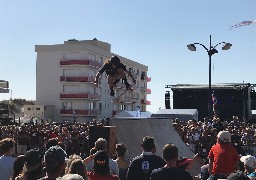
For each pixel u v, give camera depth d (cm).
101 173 444
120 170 616
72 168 400
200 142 1338
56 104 6178
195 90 3319
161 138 905
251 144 1728
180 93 3366
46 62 6269
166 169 403
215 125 1673
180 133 1173
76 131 1853
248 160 496
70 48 6134
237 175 305
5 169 532
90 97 6031
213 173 581
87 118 6009
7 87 4594
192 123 1981
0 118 3862
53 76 6231
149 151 510
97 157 447
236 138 1438
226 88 3234
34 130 2072
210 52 2098
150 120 913
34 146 2006
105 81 6638
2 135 2122
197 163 845
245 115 3238
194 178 553
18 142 2020
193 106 3328
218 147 583
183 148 945
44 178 334
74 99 6059
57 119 6119
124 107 7312
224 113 3228
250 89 3419
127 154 802
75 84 6081
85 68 6050
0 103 4388
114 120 844
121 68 970
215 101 2655
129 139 838
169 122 973
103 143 581
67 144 1788
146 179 494
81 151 1706
